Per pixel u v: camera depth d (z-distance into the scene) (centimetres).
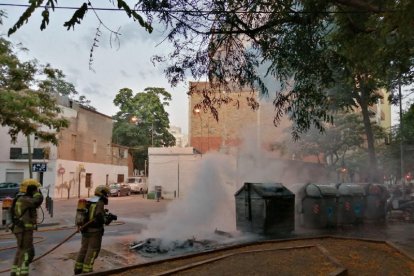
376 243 1022
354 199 1550
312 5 576
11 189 3133
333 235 1180
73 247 1059
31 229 721
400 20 568
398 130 3259
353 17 758
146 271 732
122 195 4238
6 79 1293
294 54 611
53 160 3725
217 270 725
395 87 1895
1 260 890
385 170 4050
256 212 1259
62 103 3988
